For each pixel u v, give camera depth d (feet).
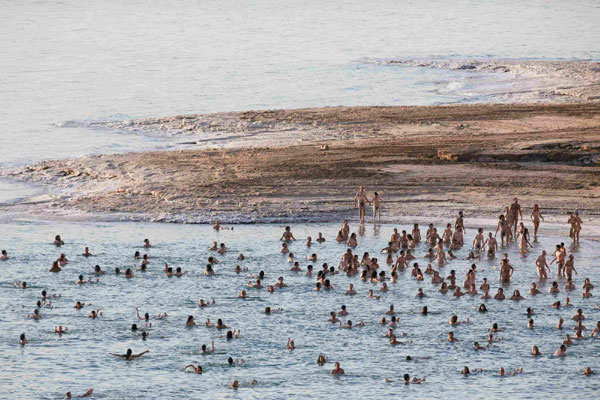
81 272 584.40
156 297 535.60
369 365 433.07
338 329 481.87
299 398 394.93
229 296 537.65
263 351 451.94
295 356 444.96
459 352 449.48
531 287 553.64
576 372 424.87
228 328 483.51
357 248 650.43
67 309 513.04
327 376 419.95
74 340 465.47
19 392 401.29
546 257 624.18
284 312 508.94
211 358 442.09
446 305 521.24
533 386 408.46
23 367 430.20
